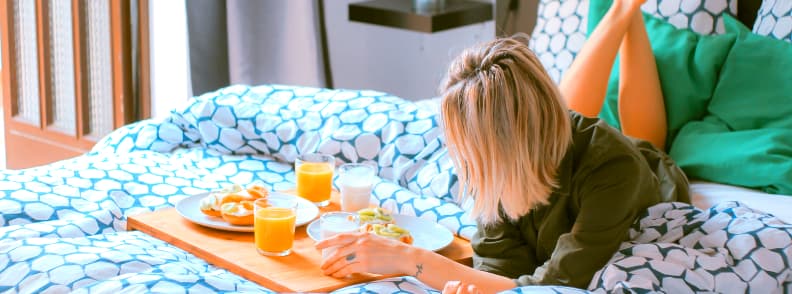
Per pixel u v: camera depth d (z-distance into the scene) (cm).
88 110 348
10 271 174
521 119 160
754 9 271
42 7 343
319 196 212
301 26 386
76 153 350
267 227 179
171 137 264
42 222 202
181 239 188
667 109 254
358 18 375
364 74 419
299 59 389
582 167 174
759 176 224
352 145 245
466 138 163
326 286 168
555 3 289
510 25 345
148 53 341
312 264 178
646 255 173
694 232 184
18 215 206
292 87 274
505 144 161
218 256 180
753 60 245
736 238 178
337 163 247
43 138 359
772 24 252
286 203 189
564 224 181
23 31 354
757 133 233
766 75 242
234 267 176
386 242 172
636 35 246
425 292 167
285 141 255
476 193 170
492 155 162
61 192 219
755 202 214
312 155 217
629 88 246
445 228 198
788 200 217
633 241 184
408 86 410
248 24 373
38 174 229
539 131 163
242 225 194
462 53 169
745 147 230
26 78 359
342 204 210
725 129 244
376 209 196
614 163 173
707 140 239
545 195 170
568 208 180
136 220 198
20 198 212
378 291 162
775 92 238
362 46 414
